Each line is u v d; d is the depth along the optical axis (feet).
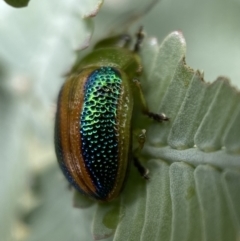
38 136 0.15
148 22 0.15
